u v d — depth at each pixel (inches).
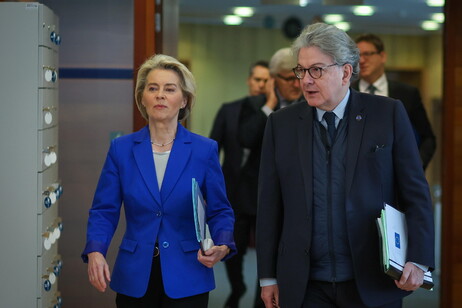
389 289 134.8
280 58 229.0
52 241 167.9
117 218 146.5
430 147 247.0
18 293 163.9
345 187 134.3
